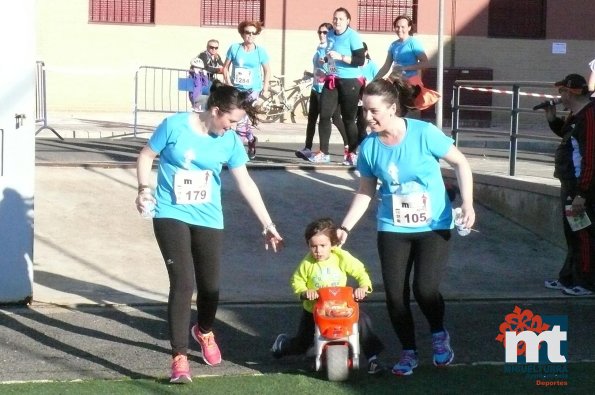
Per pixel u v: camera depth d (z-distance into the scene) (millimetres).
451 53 25469
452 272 11094
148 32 24141
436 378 7469
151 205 7148
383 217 7332
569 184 9984
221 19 24625
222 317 9156
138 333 8586
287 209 12727
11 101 9133
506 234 12367
